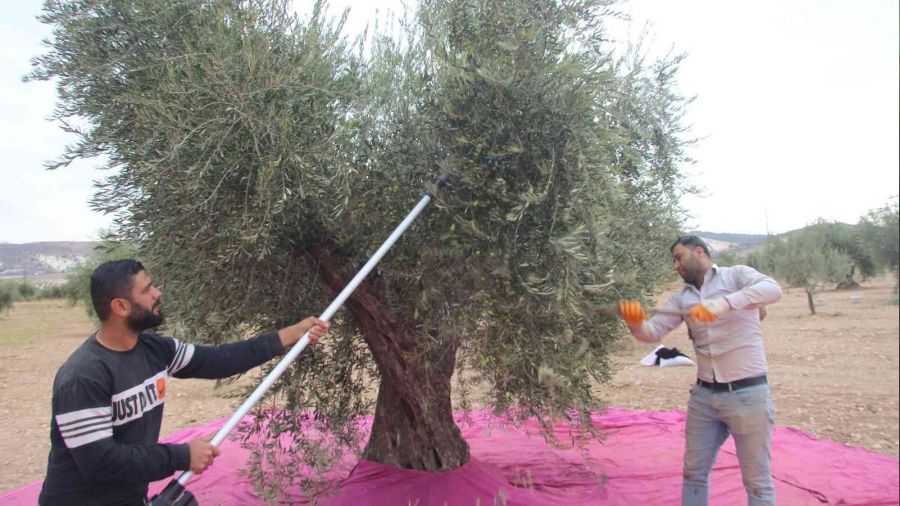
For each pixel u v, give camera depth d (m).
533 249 3.19
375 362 4.82
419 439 4.74
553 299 3.07
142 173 3.19
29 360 15.76
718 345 3.68
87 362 2.39
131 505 2.54
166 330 3.63
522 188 3.17
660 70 4.88
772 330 16.06
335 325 4.48
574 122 3.10
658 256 4.65
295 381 4.23
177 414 8.92
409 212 3.66
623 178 4.32
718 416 3.79
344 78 3.69
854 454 5.51
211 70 3.08
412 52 4.33
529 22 3.33
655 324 3.89
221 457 5.83
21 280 49.81
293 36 3.49
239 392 4.44
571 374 3.19
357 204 3.64
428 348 3.86
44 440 7.76
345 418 4.73
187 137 2.96
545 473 5.14
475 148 3.24
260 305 3.93
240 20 3.33
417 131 3.60
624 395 8.79
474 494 4.38
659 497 4.57
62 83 3.41
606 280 3.22
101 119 3.44
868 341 13.00
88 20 3.37
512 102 3.14
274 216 3.37
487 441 6.21
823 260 20.11
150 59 3.34
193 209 3.21
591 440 6.05
